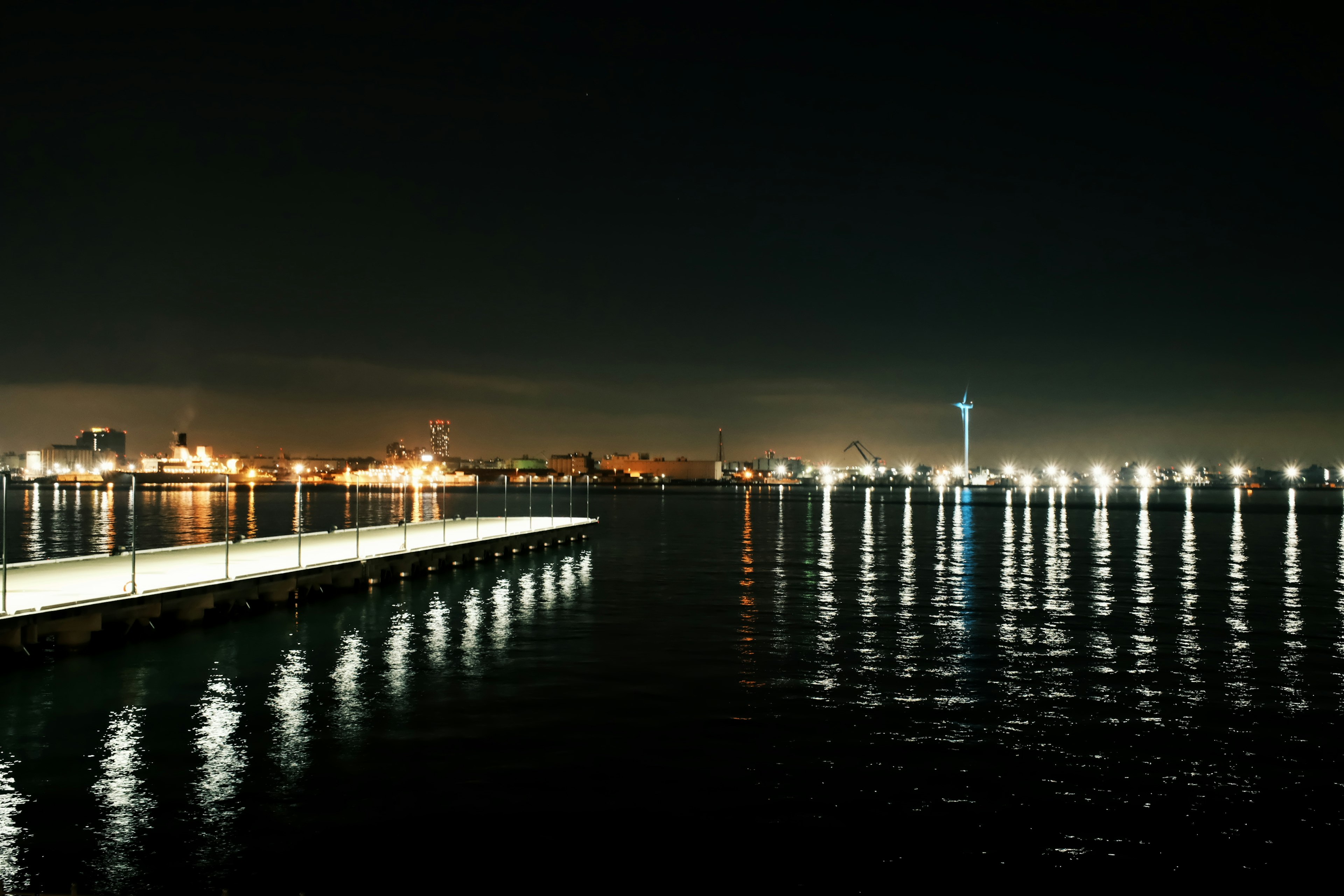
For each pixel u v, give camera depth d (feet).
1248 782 69.97
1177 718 87.51
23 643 106.63
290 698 93.56
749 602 166.71
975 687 99.60
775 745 77.97
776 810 63.77
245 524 437.58
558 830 60.18
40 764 72.38
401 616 148.15
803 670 107.65
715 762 73.41
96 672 104.58
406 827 60.49
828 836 59.77
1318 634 133.69
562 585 190.80
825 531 380.78
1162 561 250.78
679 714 87.81
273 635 129.08
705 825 61.16
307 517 506.48
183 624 133.90
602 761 73.36
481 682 100.99
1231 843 59.47
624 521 469.16
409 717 86.33
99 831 59.77
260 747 76.79
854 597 173.68
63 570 151.94
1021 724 84.74
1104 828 61.46
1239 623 143.23
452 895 51.70
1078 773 71.56
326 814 62.49
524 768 71.82
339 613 149.59
